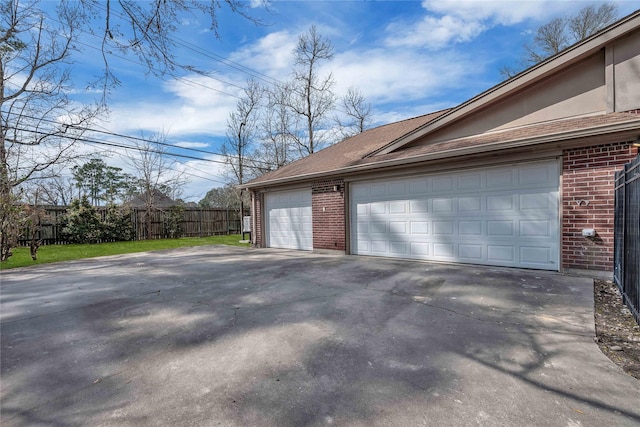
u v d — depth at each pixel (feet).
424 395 7.75
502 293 15.98
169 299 16.72
